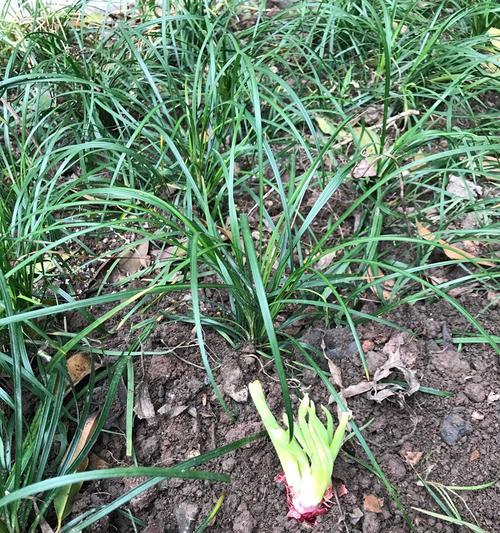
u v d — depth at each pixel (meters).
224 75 0.48
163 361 0.36
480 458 0.32
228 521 0.31
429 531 0.30
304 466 0.29
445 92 0.46
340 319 0.38
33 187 0.45
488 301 0.39
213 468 0.32
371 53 0.56
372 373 0.35
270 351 0.37
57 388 0.34
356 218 0.45
